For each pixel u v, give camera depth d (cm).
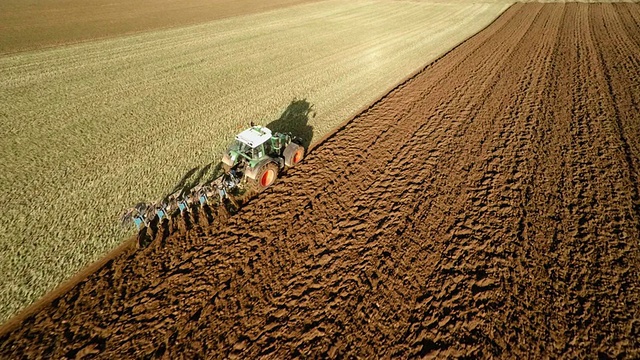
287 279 806
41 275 812
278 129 1502
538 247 886
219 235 930
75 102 1828
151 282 800
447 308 741
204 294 769
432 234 936
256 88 1998
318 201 1063
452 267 836
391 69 2348
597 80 2016
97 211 1016
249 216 998
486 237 923
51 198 1072
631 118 1560
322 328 703
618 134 1430
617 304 738
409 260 855
